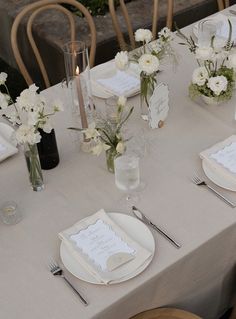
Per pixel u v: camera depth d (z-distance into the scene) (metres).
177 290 1.51
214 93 1.90
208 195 1.61
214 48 1.89
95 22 3.32
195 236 1.48
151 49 1.96
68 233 1.48
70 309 1.31
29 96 1.49
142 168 1.72
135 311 1.42
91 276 1.37
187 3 3.43
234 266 1.66
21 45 3.53
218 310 1.77
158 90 1.78
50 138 1.68
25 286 1.38
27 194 1.66
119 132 1.60
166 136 1.85
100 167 1.74
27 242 1.50
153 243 1.45
